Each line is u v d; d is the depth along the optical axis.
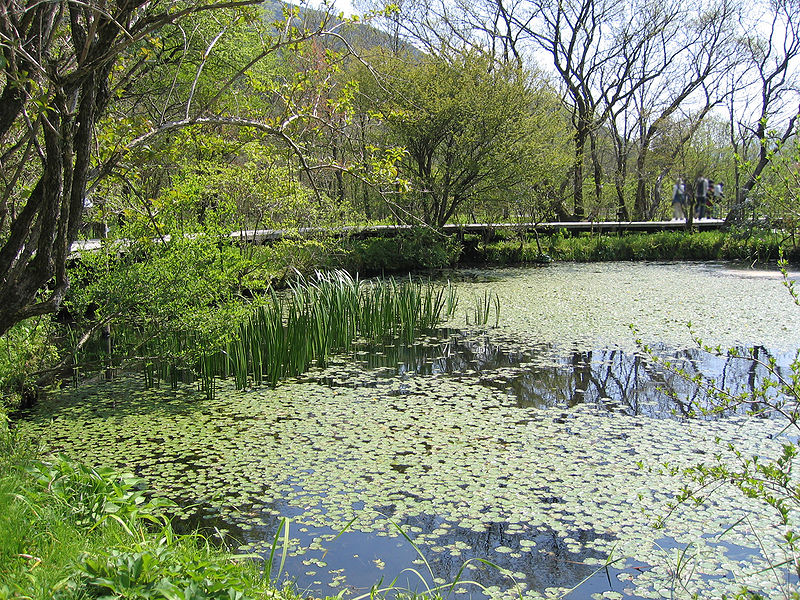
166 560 2.69
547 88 19.42
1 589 2.40
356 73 16.22
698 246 20.56
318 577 3.73
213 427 6.13
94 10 2.82
